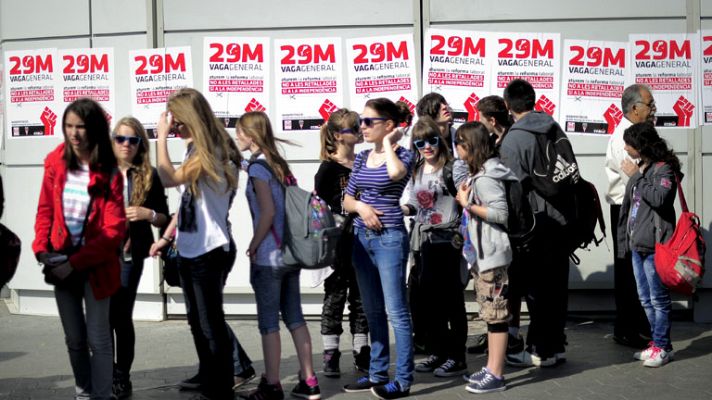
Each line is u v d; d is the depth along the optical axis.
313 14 7.63
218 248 5.16
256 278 5.39
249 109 7.69
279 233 5.36
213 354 5.23
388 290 5.41
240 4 7.67
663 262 5.93
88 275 4.81
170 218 5.75
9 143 8.08
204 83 7.70
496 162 5.53
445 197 5.94
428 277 5.99
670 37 7.56
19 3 7.97
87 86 7.88
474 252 5.53
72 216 4.82
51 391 5.69
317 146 7.68
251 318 7.86
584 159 7.62
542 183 5.98
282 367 6.34
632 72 7.59
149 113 7.79
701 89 7.56
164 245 5.58
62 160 4.86
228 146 5.25
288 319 5.51
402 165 5.26
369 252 5.46
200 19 7.70
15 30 8.00
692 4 7.53
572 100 7.61
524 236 5.79
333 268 5.79
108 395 4.96
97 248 4.73
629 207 6.37
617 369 6.10
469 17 7.58
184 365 6.38
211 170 5.02
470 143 5.50
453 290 5.97
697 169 7.56
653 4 7.55
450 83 7.60
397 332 5.46
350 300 6.18
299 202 5.32
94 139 4.77
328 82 7.64
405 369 5.50
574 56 7.59
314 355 6.69
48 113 7.96
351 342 7.11
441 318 6.04
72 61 7.88
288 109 7.67
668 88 7.59
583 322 7.60
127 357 5.58
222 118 7.70
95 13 7.83
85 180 4.82
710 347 6.68
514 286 6.14
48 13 7.91
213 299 5.19
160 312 7.87
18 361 6.52
